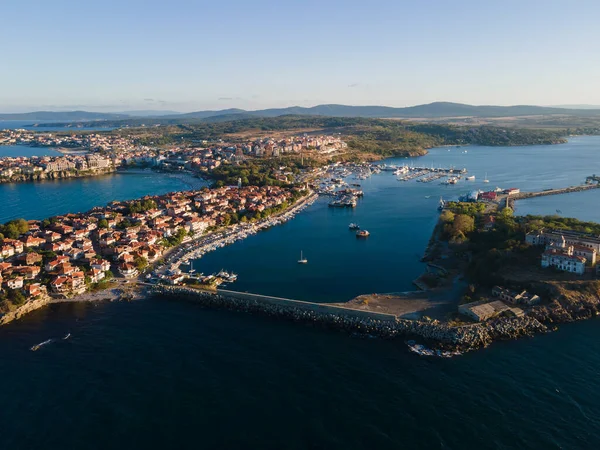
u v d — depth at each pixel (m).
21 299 199.25
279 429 125.69
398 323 177.50
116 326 185.38
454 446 118.44
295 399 137.75
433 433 122.94
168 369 154.00
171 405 135.75
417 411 131.38
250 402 136.75
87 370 153.75
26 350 167.00
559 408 131.00
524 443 118.62
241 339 174.12
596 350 158.75
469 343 164.12
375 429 124.88
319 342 171.00
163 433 124.81
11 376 150.62
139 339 174.50
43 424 128.50
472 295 198.38
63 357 162.12
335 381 146.12
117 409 134.25
